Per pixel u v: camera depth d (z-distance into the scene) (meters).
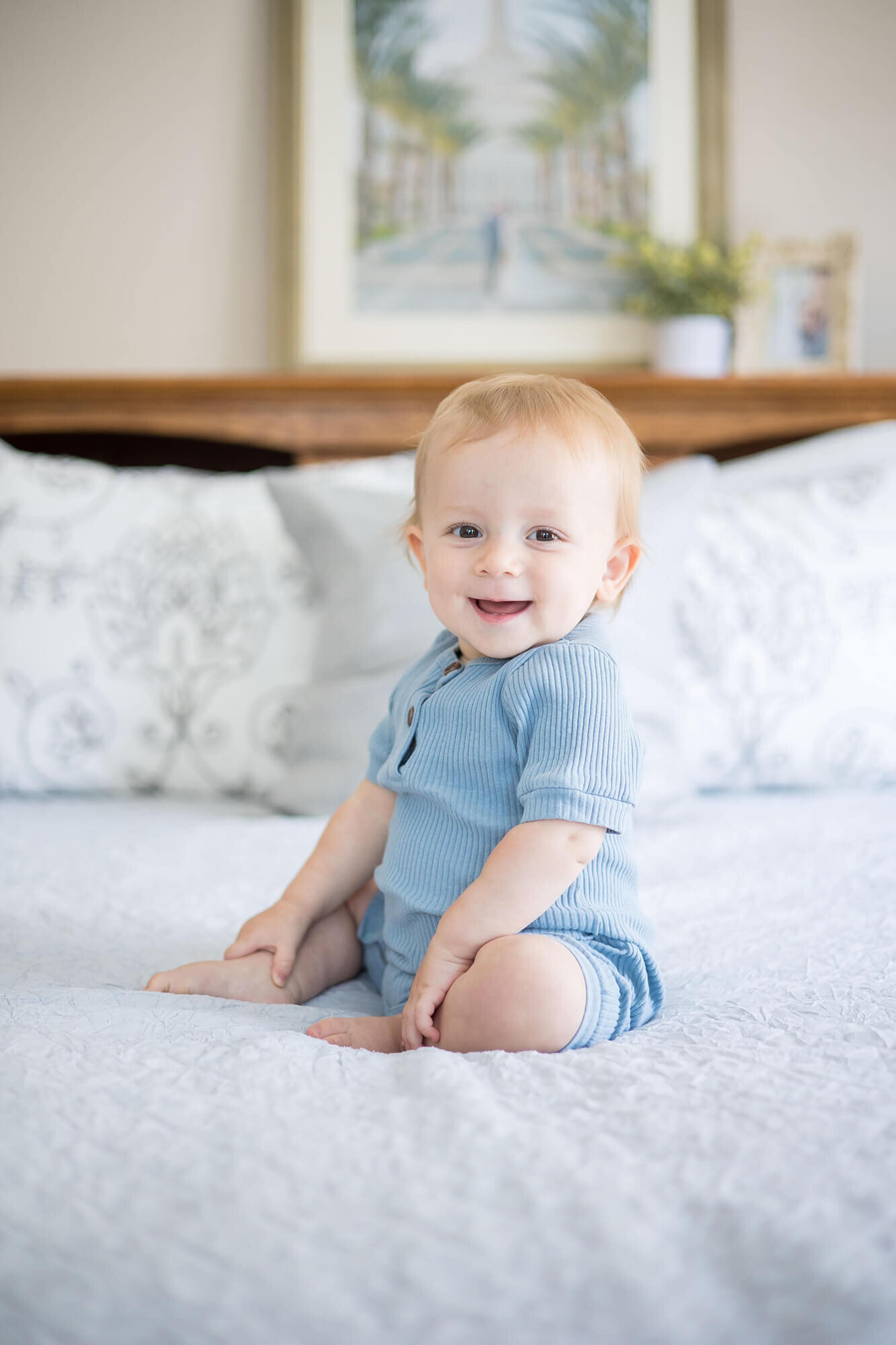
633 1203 0.45
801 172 2.25
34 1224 0.44
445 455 0.79
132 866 1.12
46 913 0.98
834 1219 0.44
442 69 2.21
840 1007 0.71
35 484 1.62
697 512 1.50
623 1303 0.40
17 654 1.50
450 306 2.22
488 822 0.77
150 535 1.59
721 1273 0.42
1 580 1.54
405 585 1.40
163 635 1.53
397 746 0.85
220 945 0.92
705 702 1.46
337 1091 0.57
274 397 1.94
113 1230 0.44
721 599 1.49
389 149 2.21
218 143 2.21
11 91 2.20
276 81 2.20
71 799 1.50
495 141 2.22
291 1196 0.46
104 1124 0.52
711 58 2.22
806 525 1.56
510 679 0.77
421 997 0.70
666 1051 0.63
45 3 2.19
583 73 2.22
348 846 0.88
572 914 0.73
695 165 2.22
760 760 1.46
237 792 1.49
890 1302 0.40
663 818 1.30
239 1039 0.64
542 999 0.66
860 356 2.25
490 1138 0.50
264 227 2.22
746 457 2.06
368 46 2.21
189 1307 0.40
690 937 0.93
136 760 1.49
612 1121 0.53
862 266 2.24
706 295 2.08
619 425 0.83
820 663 1.47
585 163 2.22
